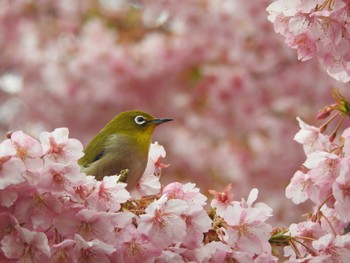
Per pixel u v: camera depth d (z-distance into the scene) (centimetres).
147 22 1555
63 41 1555
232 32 1456
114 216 451
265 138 1503
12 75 1655
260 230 484
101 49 1480
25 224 448
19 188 439
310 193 559
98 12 1586
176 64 1495
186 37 1495
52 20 1591
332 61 509
